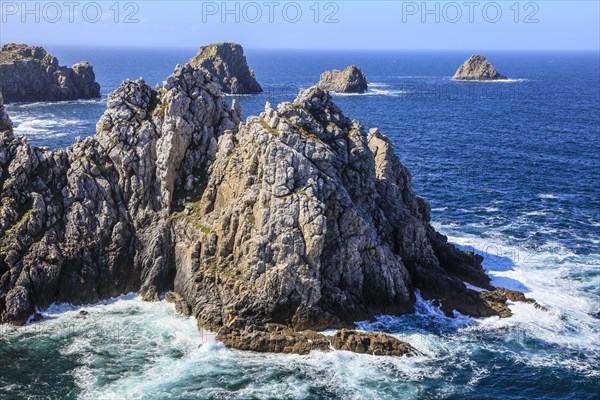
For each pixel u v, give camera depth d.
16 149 67.12
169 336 58.25
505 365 55.34
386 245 64.12
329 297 60.00
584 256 79.00
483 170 123.94
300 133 62.88
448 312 62.91
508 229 88.81
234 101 77.62
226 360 54.91
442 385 52.41
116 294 65.44
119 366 53.88
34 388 50.88
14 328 59.06
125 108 69.75
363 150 66.31
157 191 68.19
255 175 62.44
